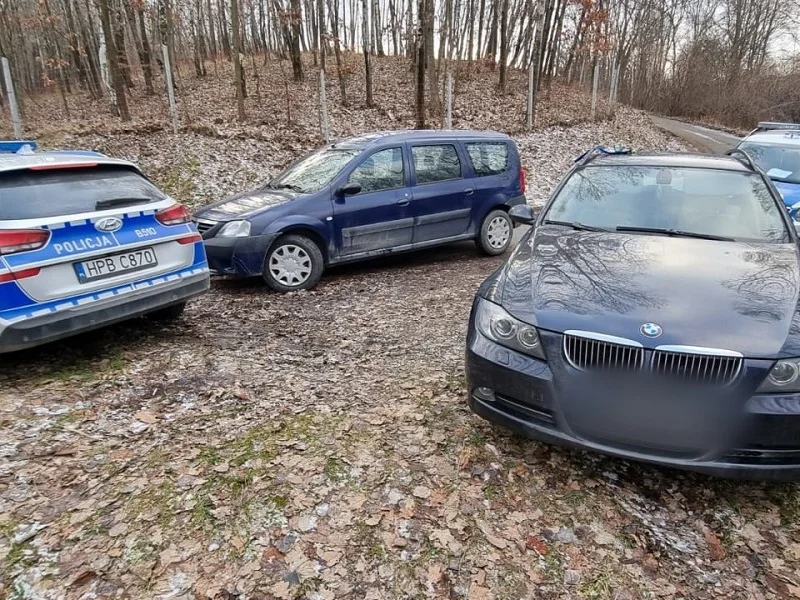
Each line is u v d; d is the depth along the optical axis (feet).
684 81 118.52
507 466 10.14
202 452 10.27
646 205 13.70
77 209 13.15
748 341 8.41
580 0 70.03
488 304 10.53
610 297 9.64
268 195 22.34
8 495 8.91
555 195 14.97
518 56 99.81
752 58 117.91
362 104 63.21
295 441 10.68
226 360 14.40
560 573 7.90
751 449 8.39
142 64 67.21
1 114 63.16
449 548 8.27
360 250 22.86
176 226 15.30
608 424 8.87
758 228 12.64
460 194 25.25
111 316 13.64
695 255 11.18
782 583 7.83
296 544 8.23
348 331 16.89
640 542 8.51
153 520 8.54
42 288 12.19
